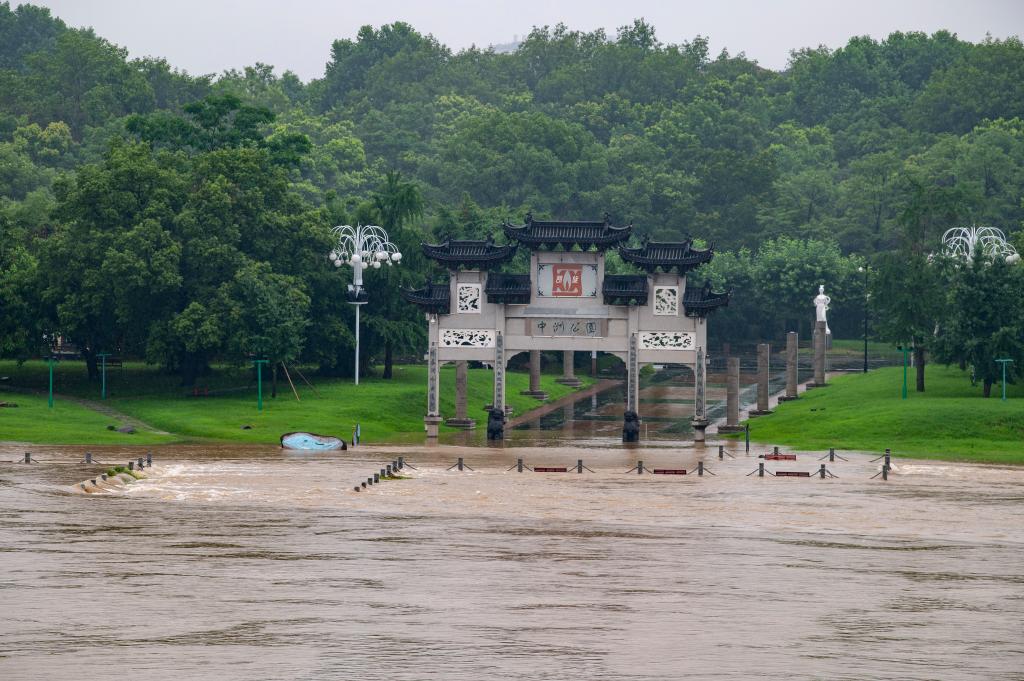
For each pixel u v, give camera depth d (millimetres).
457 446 126125
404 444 127938
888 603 57312
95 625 51531
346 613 53938
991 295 147875
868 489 96375
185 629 51062
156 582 59312
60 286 156375
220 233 159500
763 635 51344
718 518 81750
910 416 133750
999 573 64500
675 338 129500
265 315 150125
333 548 68625
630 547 70500
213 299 153750
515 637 50438
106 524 75125
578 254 129500
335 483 95688
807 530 77500
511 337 130625
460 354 131125
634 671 46062
